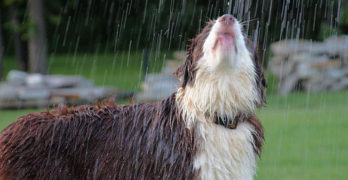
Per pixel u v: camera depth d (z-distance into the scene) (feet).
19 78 59.47
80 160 16.52
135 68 81.61
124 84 68.39
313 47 61.21
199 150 15.33
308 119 43.83
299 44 61.16
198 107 15.51
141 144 16.05
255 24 31.63
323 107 50.01
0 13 98.58
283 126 41.06
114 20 93.81
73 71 82.89
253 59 16.11
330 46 61.26
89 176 16.53
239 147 15.57
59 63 91.20
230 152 15.44
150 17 80.33
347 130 39.22
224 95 15.23
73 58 94.32
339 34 69.41
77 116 17.07
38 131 16.58
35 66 78.48
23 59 91.20
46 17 90.79
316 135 37.86
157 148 15.70
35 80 58.13
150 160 15.76
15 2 83.92
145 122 16.38
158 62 72.95
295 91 59.98
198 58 15.42
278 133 38.73
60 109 17.74
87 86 60.90
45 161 16.28
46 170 16.25
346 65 61.05
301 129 39.99
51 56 96.48
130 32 89.20
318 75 60.23
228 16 14.98
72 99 54.49
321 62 60.49
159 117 16.12
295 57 60.75
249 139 15.93
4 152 16.47
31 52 78.48
